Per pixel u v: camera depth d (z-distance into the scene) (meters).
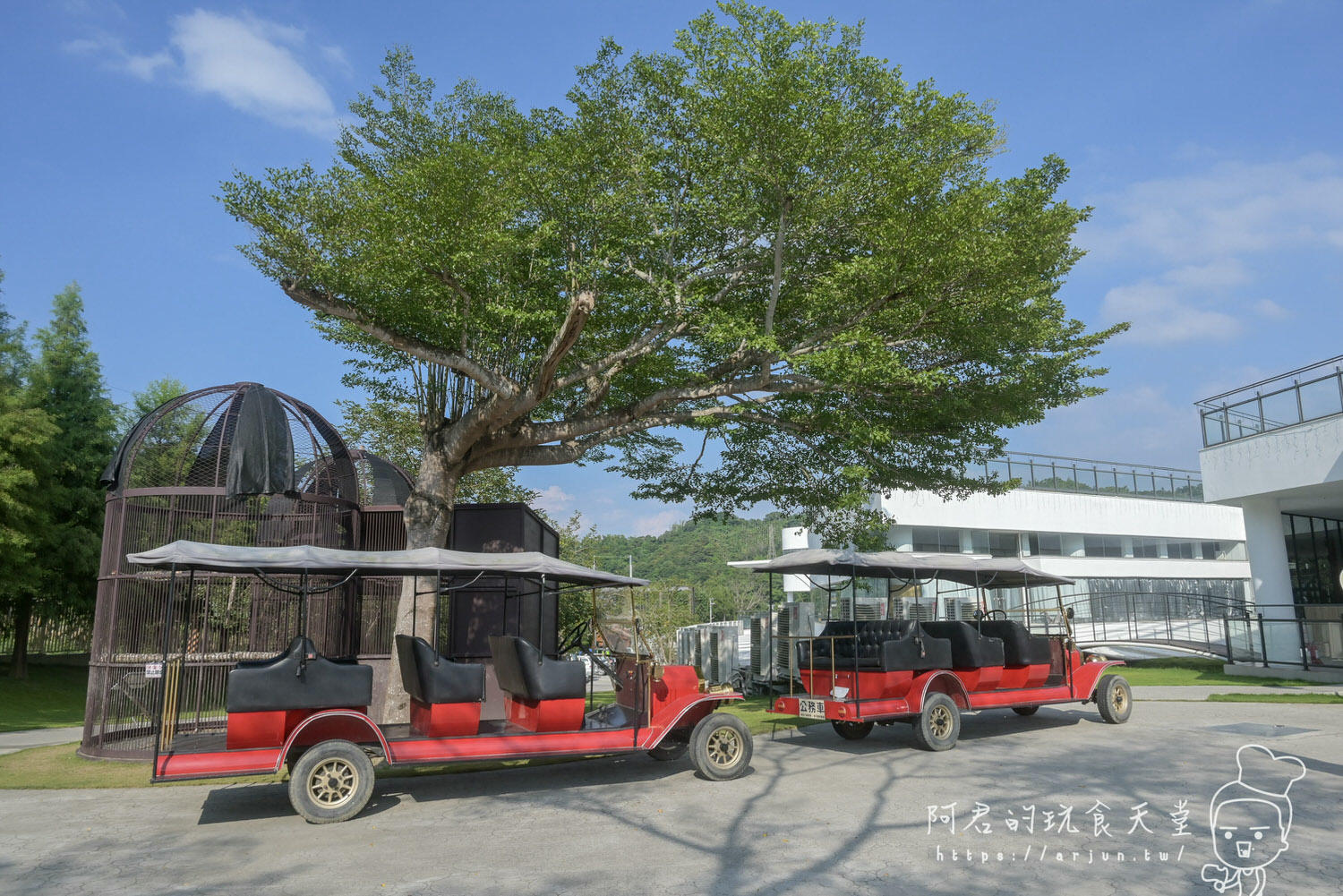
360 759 7.76
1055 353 14.09
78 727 19.31
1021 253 12.23
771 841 6.55
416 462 23.48
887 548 15.05
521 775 9.80
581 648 10.73
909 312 12.39
